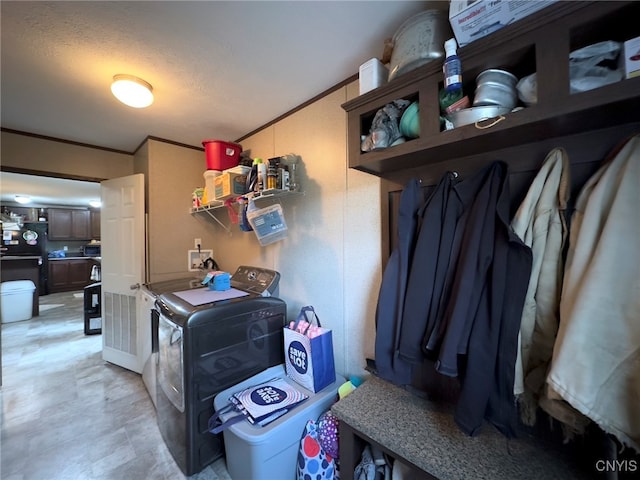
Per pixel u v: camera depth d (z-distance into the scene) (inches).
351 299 65.2
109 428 71.2
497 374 33.4
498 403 33.3
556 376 27.7
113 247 107.7
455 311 35.1
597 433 32.2
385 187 55.9
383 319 46.8
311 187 74.2
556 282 33.4
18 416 76.3
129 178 102.2
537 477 31.5
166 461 60.3
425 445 36.3
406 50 40.2
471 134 34.1
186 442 54.8
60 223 287.1
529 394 35.6
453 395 46.0
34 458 61.1
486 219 36.5
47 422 73.6
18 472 57.3
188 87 67.4
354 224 64.4
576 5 26.8
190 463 54.7
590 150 33.5
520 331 34.4
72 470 57.9
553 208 34.2
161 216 102.8
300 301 77.9
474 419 32.8
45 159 98.0
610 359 26.1
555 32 28.2
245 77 63.5
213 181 89.6
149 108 78.3
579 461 33.8
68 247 305.1
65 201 265.0
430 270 41.3
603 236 27.8
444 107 38.8
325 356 60.6
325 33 49.4
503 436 37.8
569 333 27.6
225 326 59.8
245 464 48.1
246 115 83.0
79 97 71.7
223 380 59.5
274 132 85.7
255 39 50.9
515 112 30.7
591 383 26.4
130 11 44.0
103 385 93.2
